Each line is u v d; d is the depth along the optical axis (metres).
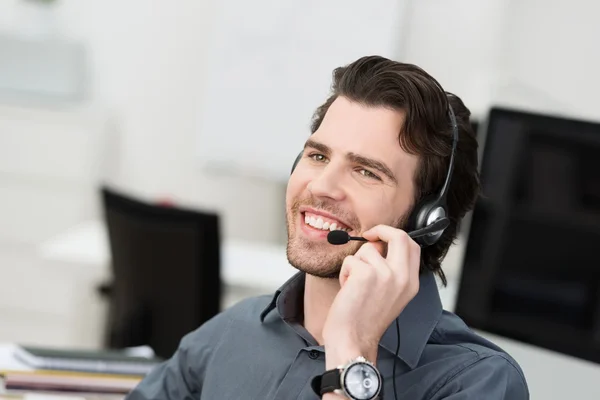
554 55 4.60
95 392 2.15
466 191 1.67
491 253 2.24
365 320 1.49
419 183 1.58
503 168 2.22
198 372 1.85
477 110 4.36
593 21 4.52
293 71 4.90
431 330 1.59
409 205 1.58
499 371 1.52
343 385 1.44
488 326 2.24
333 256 1.56
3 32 5.44
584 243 2.12
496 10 4.68
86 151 5.26
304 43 4.87
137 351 2.35
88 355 2.20
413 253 1.51
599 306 2.09
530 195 2.19
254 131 5.02
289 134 4.95
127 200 3.45
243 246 4.29
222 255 3.39
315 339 1.68
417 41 4.83
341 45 4.80
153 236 3.40
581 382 2.13
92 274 3.86
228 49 5.02
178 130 5.41
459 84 4.78
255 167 5.04
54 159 5.29
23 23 5.52
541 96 4.42
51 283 5.45
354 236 1.56
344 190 1.56
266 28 4.93
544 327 2.17
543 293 2.17
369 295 1.49
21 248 5.41
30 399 2.10
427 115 1.55
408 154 1.56
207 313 3.42
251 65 4.98
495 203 2.23
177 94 5.40
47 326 5.51
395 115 1.55
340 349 1.47
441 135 1.57
